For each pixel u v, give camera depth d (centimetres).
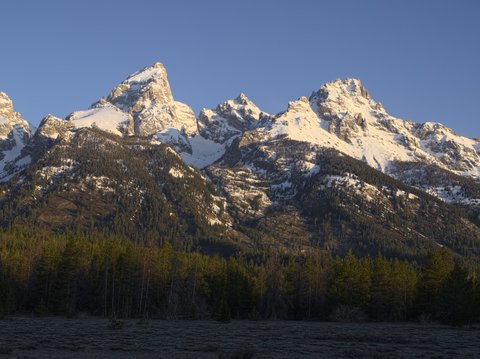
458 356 6075
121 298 15888
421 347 7212
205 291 16000
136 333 8644
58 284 14662
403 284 16188
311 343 7481
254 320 15062
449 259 16800
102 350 6016
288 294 16762
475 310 13112
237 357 5197
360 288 16150
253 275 19562
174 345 6650
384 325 13500
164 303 15438
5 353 5384
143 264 16038
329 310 16500
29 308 15862
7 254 16650
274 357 5497
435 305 14425
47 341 6800
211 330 9919
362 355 5878
